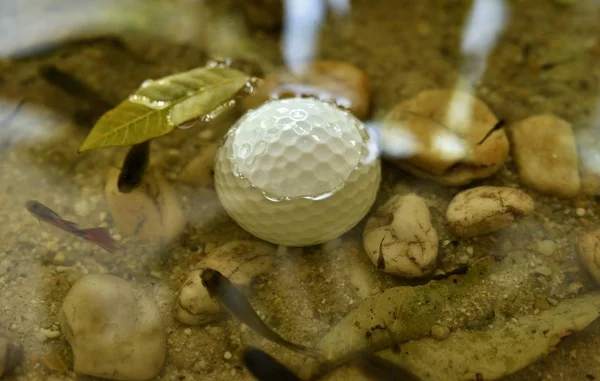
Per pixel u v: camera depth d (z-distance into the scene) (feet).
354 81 0.79
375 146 0.73
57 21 0.88
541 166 0.75
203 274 0.68
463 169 0.74
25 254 0.72
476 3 0.91
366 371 0.65
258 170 0.67
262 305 0.69
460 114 0.77
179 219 0.73
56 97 0.82
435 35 0.89
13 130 0.80
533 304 0.69
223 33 0.88
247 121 0.70
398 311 0.68
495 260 0.71
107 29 0.88
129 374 0.65
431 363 0.65
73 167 0.78
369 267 0.71
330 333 0.67
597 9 0.90
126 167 0.75
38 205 0.73
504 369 0.65
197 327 0.68
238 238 0.72
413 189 0.76
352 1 0.92
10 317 0.69
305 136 0.67
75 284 0.69
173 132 0.79
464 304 0.68
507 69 0.85
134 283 0.70
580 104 0.82
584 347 0.67
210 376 0.66
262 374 0.65
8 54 0.86
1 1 0.90
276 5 0.90
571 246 0.72
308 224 0.67
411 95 0.83
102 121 0.74
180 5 0.90
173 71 0.85
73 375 0.66
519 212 0.71
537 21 0.90
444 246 0.72
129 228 0.73
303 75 0.81
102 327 0.66
